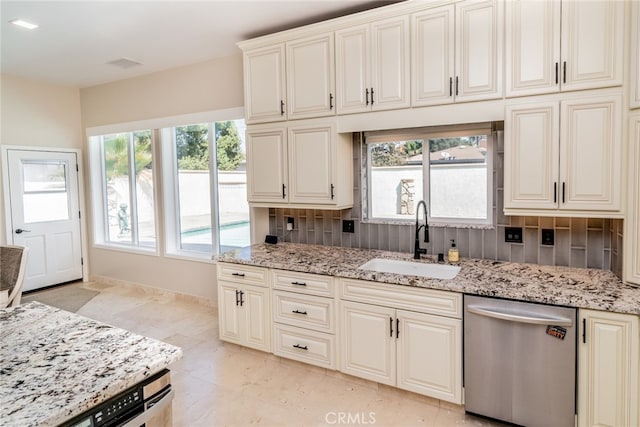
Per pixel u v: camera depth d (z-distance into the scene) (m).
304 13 2.91
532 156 2.23
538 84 2.19
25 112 4.70
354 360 2.54
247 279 2.98
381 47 2.65
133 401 1.15
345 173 3.04
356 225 3.21
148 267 4.77
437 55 2.47
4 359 1.25
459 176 2.87
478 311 2.07
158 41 3.46
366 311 2.47
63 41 3.42
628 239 2.02
